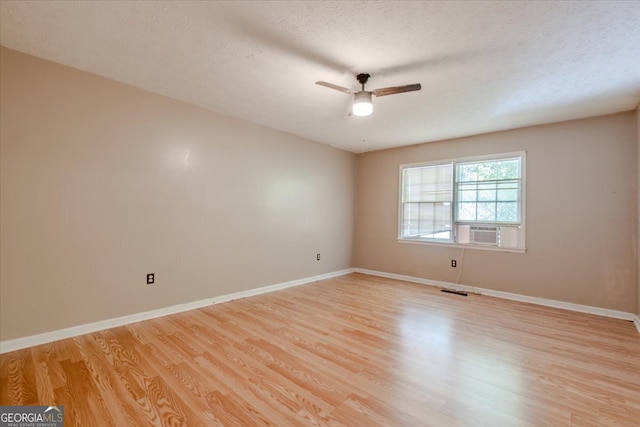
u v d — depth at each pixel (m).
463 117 3.79
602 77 2.68
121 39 2.23
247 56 2.45
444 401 1.86
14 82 2.41
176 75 2.81
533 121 3.90
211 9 1.88
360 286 4.77
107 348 2.49
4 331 2.39
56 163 2.62
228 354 2.42
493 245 4.34
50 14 1.94
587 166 3.70
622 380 2.11
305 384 2.02
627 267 3.44
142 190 3.13
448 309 3.64
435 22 1.97
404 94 3.09
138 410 1.73
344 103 3.43
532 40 2.15
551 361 2.38
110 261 2.92
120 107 2.97
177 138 3.39
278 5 1.83
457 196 4.75
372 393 1.93
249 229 4.14
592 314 3.57
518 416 1.73
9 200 2.40
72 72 2.69
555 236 3.88
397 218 5.41
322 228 5.29
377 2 1.79
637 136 3.35
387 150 5.57
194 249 3.55
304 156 4.93
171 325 3.02
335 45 2.26
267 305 3.72
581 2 1.75
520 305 3.87
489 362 2.35
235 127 3.95
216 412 1.73
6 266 2.39
